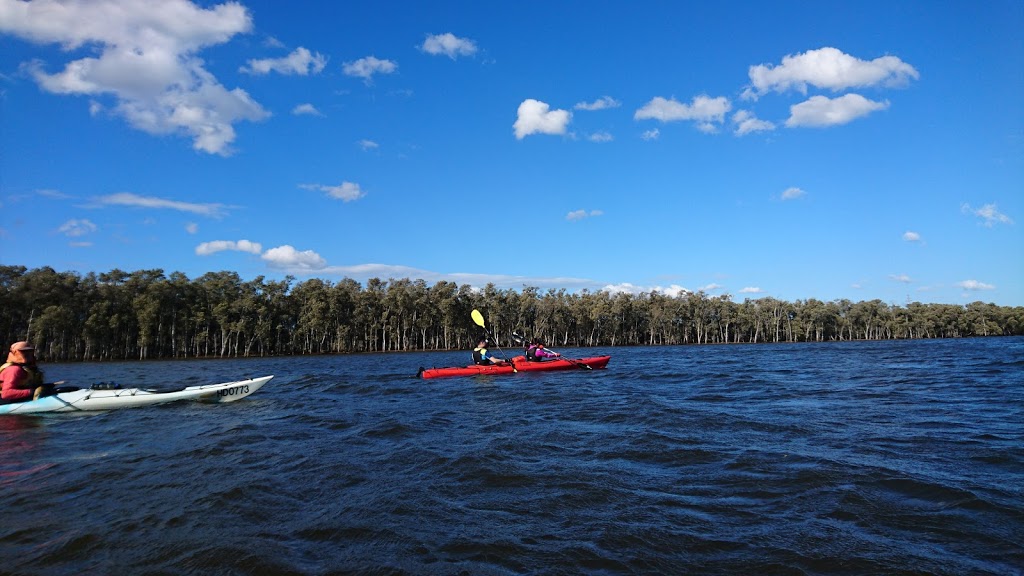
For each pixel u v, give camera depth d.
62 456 7.80
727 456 6.96
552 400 12.83
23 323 60.69
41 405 11.35
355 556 4.18
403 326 80.56
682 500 5.37
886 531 4.50
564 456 7.17
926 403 11.42
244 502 5.54
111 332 64.12
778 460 6.68
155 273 65.94
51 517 5.21
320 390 16.53
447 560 4.08
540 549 4.26
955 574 3.74
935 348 45.50
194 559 4.19
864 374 19.52
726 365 26.69
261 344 71.38
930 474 5.92
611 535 4.51
